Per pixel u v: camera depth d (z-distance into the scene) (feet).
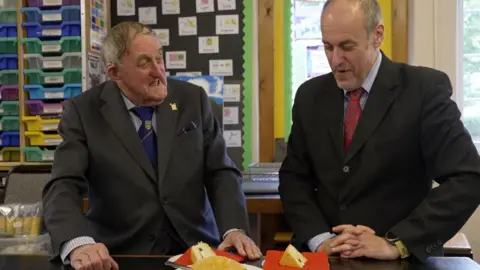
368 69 4.90
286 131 9.54
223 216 5.04
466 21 9.05
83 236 4.42
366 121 4.98
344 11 4.60
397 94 4.99
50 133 8.82
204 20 9.54
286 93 9.53
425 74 4.99
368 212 5.01
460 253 6.60
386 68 5.08
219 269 3.71
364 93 5.10
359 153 4.99
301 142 5.51
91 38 8.82
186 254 4.26
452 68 8.98
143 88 4.99
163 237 5.10
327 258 4.22
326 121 5.24
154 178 5.10
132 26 5.05
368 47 4.72
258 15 9.54
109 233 5.17
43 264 4.27
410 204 5.01
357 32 4.59
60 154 5.09
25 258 4.46
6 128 8.91
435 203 4.58
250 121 9.50
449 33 8.94
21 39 8.73
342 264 4.18
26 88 8.77
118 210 5.09
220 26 9.51
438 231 4.48
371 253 4.33
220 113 8.73
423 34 8.98
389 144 4.91
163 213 5.09
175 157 5.19
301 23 9.43
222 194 5.23
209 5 9.52
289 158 5.58
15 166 8.45
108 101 5.27
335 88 5.30
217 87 9.24
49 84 8.79
